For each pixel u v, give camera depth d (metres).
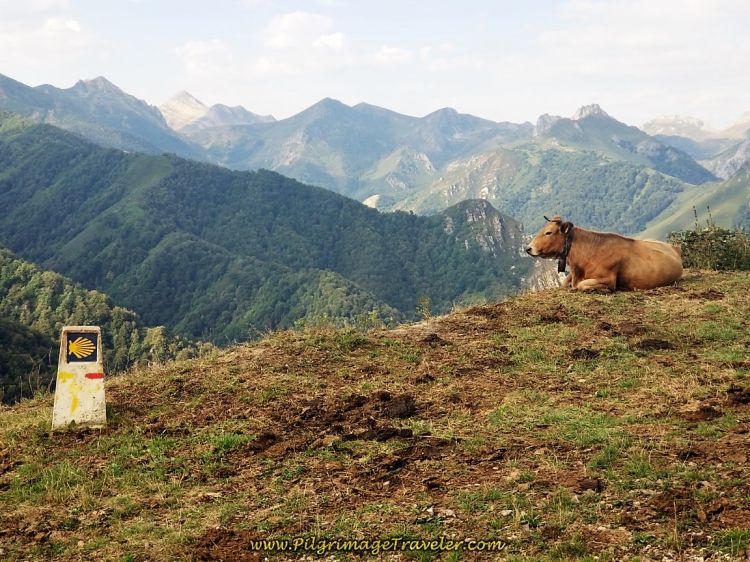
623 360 9.47
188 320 187.50
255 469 6.80
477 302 13.81
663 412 7.33
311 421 7.94
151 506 6.23
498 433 7.15
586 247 13.30
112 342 111.69
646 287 13.20
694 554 4.61
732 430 6.56
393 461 6.56
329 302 170.50
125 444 7.62
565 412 7.61
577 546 4.83
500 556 4.87
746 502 5.13
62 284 137.12
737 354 9.38
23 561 5.44
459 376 9.27
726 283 13.30
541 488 5.77
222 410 8.45
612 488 5.64
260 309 180.00
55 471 7.10
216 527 5.68
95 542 5.62
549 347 10.23
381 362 9.95
